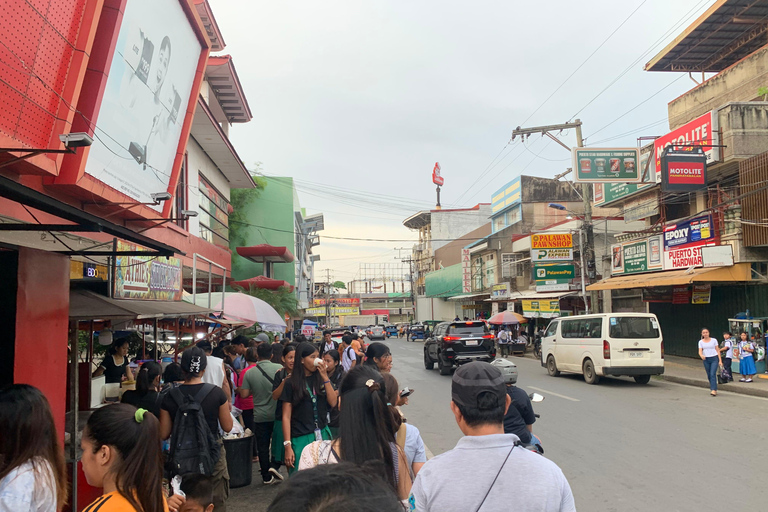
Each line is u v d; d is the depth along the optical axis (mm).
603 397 13086
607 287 20688
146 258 8508
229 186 24188
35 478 2432
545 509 2051
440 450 8680
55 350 5258
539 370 20719
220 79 21531
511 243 40156
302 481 1156
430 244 73562
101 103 5121
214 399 4570
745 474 6703
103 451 2438
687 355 20688
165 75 6625
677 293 19906
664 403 11977
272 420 6730
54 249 5828
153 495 2484
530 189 39406
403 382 17906
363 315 92750
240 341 10039
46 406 2590
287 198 31500
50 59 4180
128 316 6211
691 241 18234
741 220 15914
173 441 4254
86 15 4480
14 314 4699
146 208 6895
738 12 22266
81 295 6664
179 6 6574
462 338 19484
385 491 1178
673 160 16906
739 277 16312
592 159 19641
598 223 28141
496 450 2193
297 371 5031
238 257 29609
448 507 2092
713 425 9523
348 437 3031
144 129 6383
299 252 40500
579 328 16844
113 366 8055
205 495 3818
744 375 14094
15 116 3906
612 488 6426
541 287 26188
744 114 16250
